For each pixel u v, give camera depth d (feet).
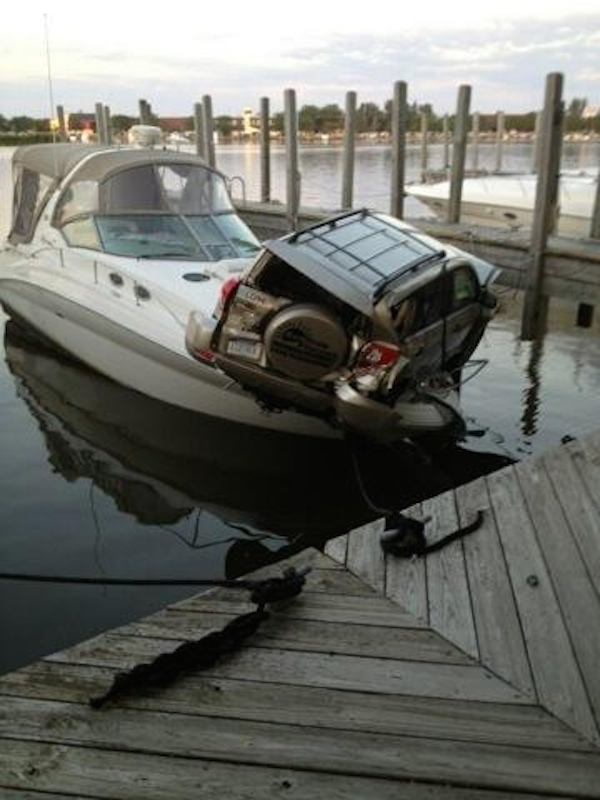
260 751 7.00
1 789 6.62
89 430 19.84
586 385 23.44
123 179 22.12
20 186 26.03
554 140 25.03
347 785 6.62
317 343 13.87
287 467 17.88
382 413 13.85
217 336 14.66
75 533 14.94
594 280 24.95
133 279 20.11
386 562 10.10
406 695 7.69
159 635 8.67
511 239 27.78
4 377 23.65
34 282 23.58
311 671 8.06
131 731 7.25
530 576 9.62
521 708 7.48
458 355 16.83
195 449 18.75
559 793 6.50
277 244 14.10
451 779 6.66
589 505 11.26
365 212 16.34
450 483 16.57
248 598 9.35
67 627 12.04
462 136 31.22
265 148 41.24
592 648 8.30
